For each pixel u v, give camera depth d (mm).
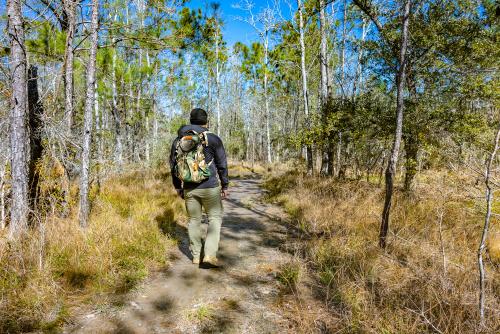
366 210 5762
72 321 2490
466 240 4398
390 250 4043
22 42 3844
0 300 2469
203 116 3646
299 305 2869
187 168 3436
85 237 3725
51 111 4578
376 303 2814
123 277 3221
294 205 6895
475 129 6934
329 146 10844
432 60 7625
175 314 2686
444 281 2871
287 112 26672
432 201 5863
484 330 2271
